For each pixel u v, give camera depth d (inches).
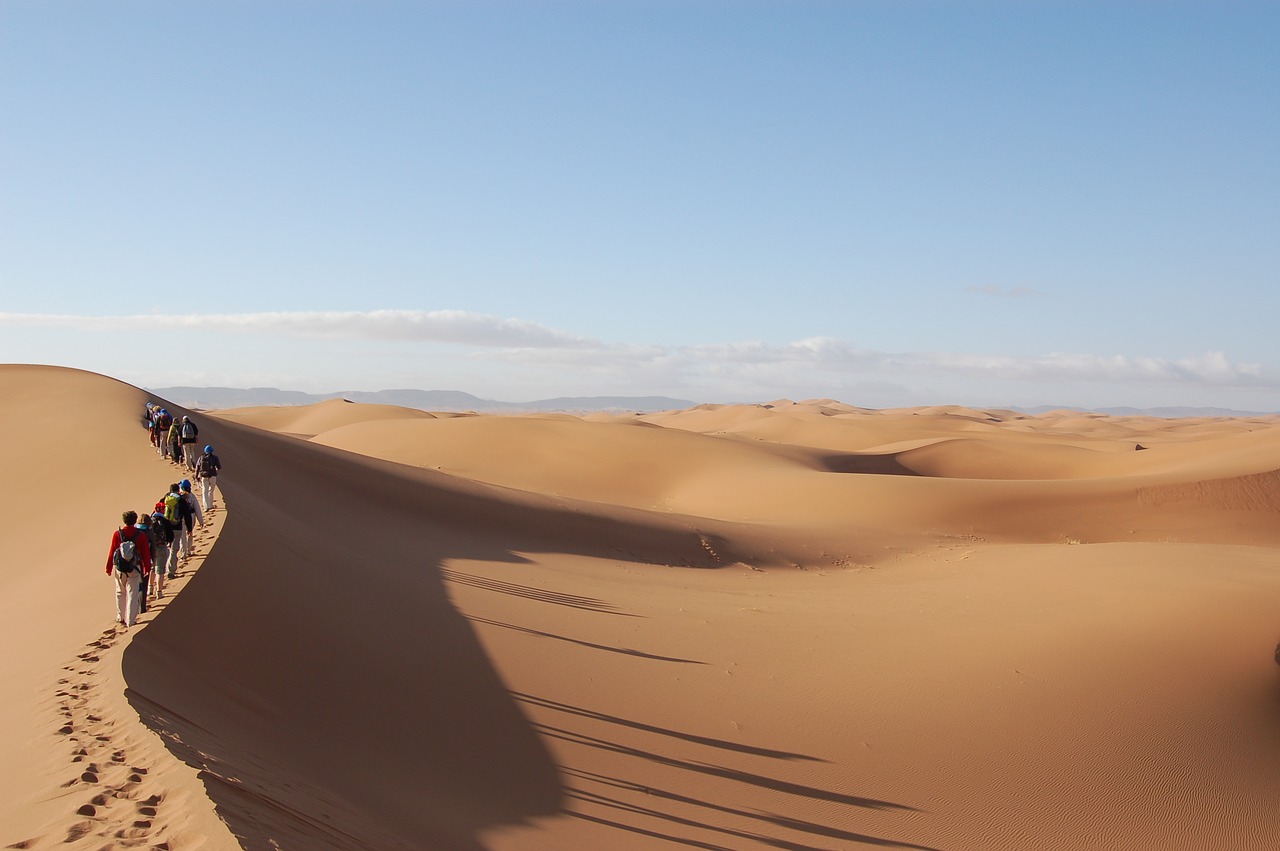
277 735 425.4
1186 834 475.8
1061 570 1013.8
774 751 532.1
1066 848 457.4
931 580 1156.5
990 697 607.2
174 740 334.3
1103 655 658.2
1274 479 2011.6
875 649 717.9
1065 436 5644.7
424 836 359.9
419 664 595.5
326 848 281.7
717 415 7623.0
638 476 2491.4
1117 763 532.4
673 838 416.2
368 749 452.4
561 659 653.3
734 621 829.2
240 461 1325.0
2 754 328.2
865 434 5191.9
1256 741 559.5
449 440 2780.5
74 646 481.4
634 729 543.2
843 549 1541.6
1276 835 476.7
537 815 417.4
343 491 1369.3
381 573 841.5
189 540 645.9
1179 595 770.2
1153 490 2023.9
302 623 599.5
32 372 1889.8
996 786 508.7
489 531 1330.0
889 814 473.1
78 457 1202.6
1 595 745.0
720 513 2119.8
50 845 242.1
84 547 807.7
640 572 1180.5
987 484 2188.7
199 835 245.0
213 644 510.0
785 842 430.0
